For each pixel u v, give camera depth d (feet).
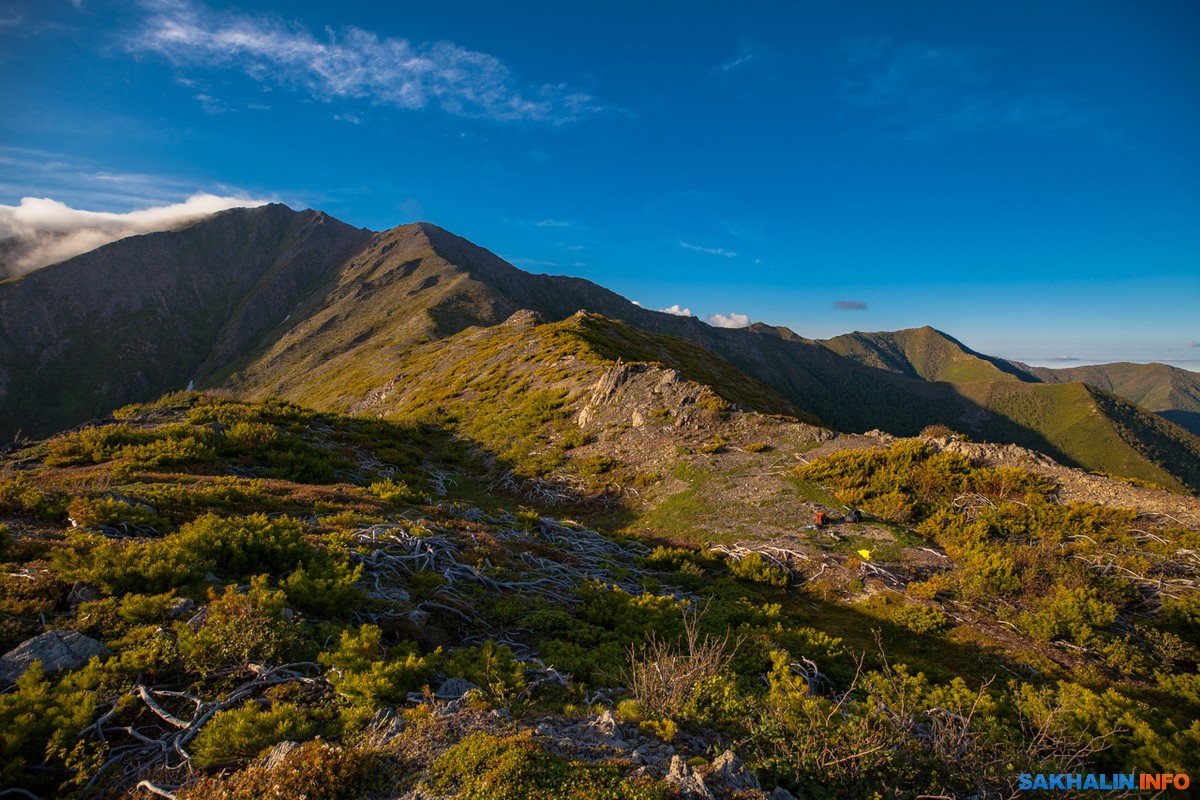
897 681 26.03
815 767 15.94
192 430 68.54
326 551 31.24
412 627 25.62
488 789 12.73
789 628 36.52
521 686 19.86
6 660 17.07
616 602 35.55
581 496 79.56
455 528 46.98
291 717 15.76
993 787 17.03
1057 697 24.93
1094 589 41.39
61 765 14.38
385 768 14.02
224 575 26.96
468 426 118.42
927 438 73.26
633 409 98.89
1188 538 47.55
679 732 17.37
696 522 64.49
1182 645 36.06
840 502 63.46
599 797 12.73
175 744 15.20
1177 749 20.84
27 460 59.26
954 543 52.80
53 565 23.29
